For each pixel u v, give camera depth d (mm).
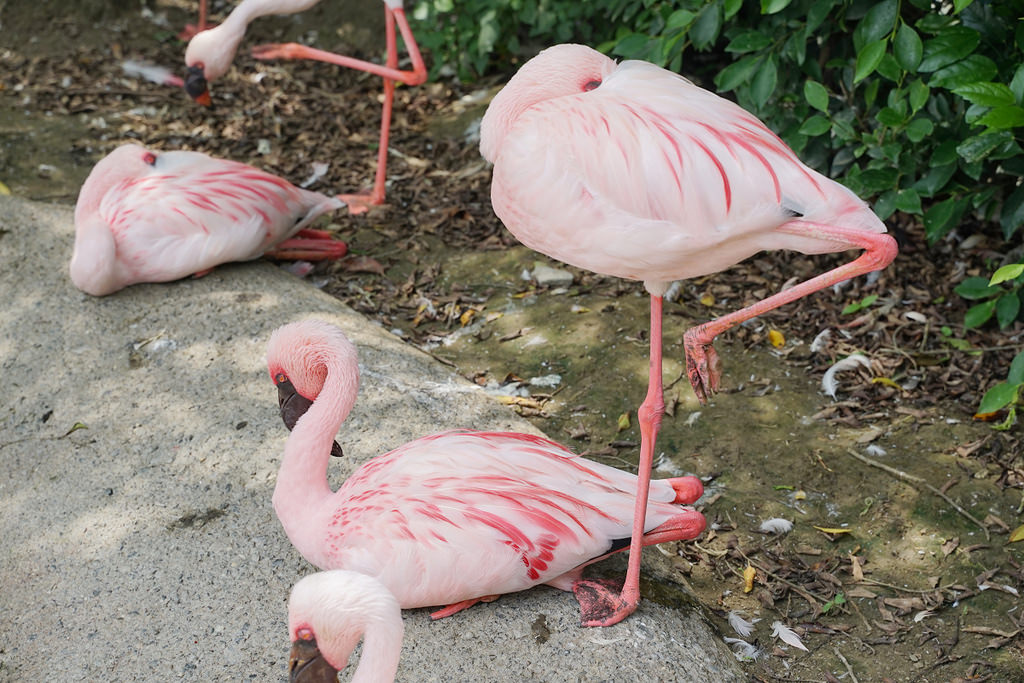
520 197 2488
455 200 5219
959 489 3312
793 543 3195
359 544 2520
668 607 2713
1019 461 3404
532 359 4074
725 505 3340
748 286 4430
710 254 2391
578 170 2395
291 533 2658
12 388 3697
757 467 3486
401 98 6191
